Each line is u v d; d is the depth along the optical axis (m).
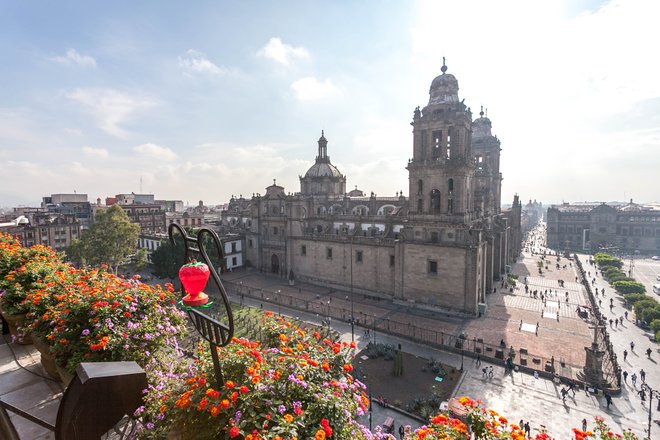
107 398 6.69
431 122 61.56
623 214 157.00
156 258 73.00
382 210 85.94
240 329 52.22
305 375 8.93
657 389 40.31
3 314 12.95
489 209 85.00
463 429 10.66
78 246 74.12
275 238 89.75
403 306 65.69
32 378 10.81
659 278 106.12
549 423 33.41
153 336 11.22
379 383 39.97
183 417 7.39
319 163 103.25
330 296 72.06
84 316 11.05
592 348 39.62
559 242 169.75
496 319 58.62
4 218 116.50
